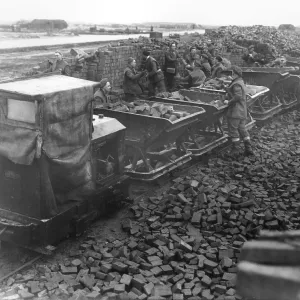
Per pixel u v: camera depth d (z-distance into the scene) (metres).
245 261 1.31
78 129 5.60
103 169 6.51
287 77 14.26
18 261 5.27
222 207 6.77
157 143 7.98
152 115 7.75
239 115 9.77
